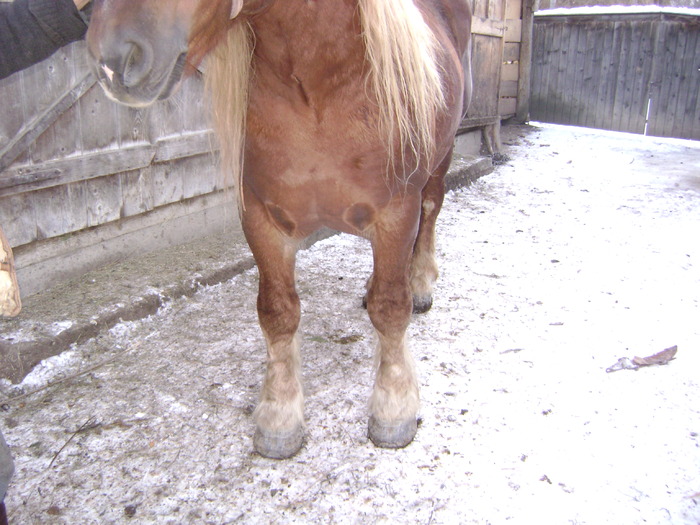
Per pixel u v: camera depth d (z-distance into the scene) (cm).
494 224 398
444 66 179
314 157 150
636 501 168
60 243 271
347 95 142
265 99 144
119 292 266
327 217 166
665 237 377
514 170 547
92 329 240
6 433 193
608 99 765
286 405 186
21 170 244
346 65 138
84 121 267
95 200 280
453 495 171
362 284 306
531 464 183
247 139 152
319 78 138
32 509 165
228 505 168
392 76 140
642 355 241
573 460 184
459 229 387
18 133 240
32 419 200
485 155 591
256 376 227
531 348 247
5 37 106
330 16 131
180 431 197
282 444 184
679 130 726
